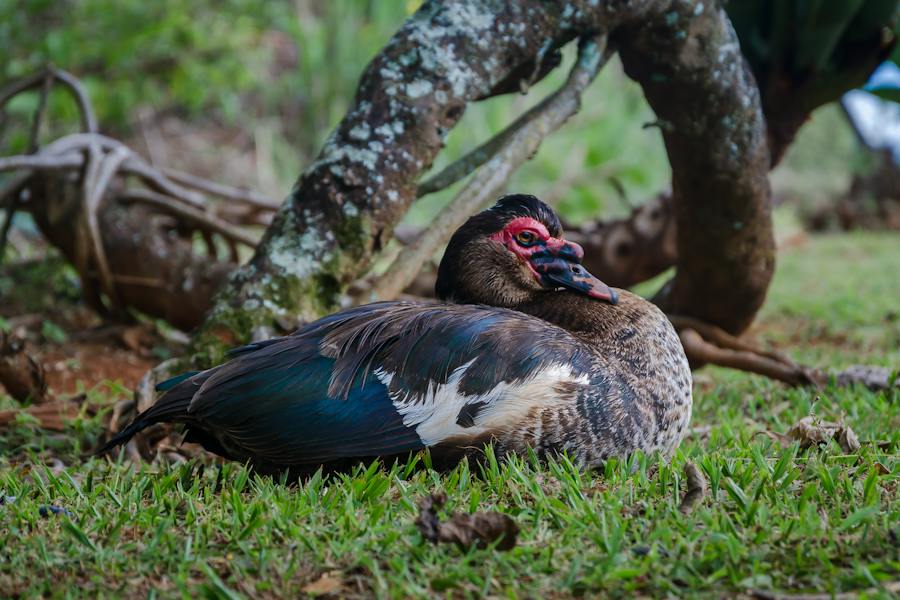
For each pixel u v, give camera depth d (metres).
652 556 5.41
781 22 10.97
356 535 5.86
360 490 6.50
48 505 6.71
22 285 14.66
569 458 7.08
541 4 8.81
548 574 5.38
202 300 12.79
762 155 10.16
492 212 8.30
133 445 8.55
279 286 8.55
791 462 7.04
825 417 8.95
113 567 5.56
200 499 6.72
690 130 9.84
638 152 27.00
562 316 7.86
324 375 6.89
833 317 15.05
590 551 5.61
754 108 9.90
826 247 22.59
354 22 25.64
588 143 25.89
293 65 27.58
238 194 14.86
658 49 9.38
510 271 8.16
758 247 10.66
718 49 9.48
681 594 5.12
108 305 14.30
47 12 23.47
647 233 13.28
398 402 6.89
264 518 6.06
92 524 6.30
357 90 8.85
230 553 5.75
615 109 27.00
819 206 26.86
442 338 7.03
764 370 10.57
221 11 24.06
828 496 6.43
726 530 5.80
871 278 18.14
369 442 6.85
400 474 6.89
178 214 13.68
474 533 5.66
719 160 9.96
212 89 24.17
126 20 22.44
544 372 6.98
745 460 7.35
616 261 13.45
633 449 7.29
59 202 13.54
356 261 8.67
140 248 13.09
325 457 6.86
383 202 8.59
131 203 13.75
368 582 5.33
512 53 8.84
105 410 9.48
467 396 6.91
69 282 14.78
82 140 13.58
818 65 10.98
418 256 8.84
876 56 11.06
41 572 5.62
